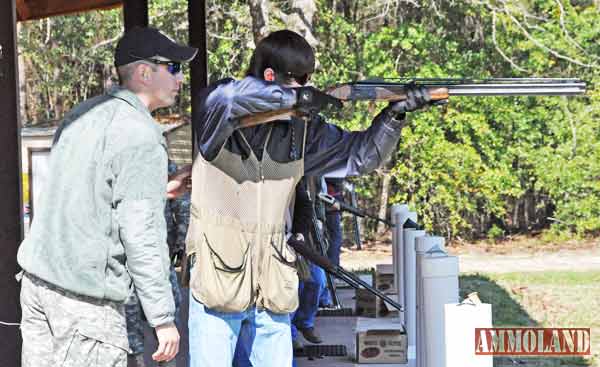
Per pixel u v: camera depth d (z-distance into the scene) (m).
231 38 24.66
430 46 24.06
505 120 23.45
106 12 29.19
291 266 5.06
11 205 5.91
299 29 23.75
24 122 29.52
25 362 4.57
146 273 4.38
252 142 4.82
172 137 21.72
